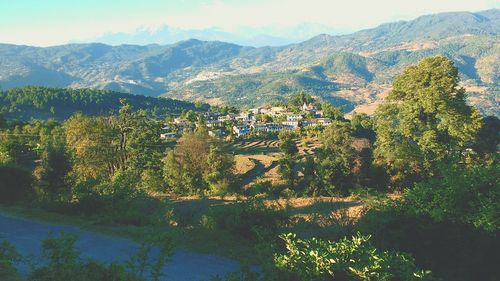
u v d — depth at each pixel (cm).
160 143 6556
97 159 4081
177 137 12106
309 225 1580
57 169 2525
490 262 979
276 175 6406
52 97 17912
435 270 1005
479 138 3059
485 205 1000
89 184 2134
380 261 734
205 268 1307
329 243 794
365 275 717
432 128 2936
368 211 1238
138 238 1631
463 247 1002
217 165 4556
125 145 4681
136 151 4625
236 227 1598
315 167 3591
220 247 1491
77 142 4009
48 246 827
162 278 1219
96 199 2064
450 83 2773
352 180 3369
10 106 16775
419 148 3045
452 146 2930
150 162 4716
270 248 837
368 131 7200
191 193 4216
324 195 3438
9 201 2355
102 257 1412
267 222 1606
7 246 1045
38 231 1745
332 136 3584
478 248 984
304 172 3722
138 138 4666
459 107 2817
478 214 998
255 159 8150
